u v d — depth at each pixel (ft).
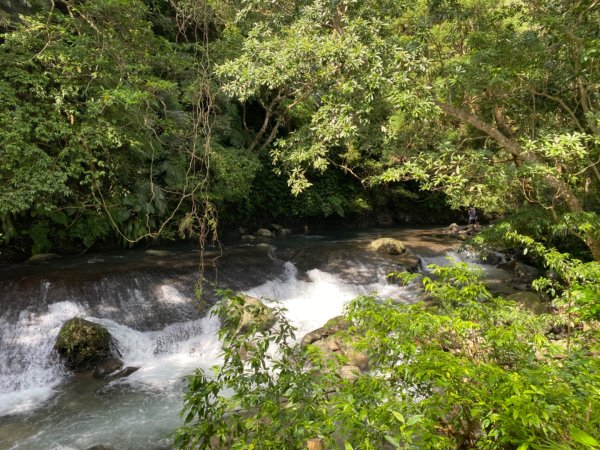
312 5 21.81
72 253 33.24
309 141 24.00
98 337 20.10
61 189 26.78
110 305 23.43
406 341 7.22
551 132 22.07
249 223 48.85
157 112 35.35
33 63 26.71
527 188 25.91
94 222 33.14
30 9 30.91
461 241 44.80
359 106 19.69
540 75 23.15
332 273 32.30
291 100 48.49
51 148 28.76
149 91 30.58
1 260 29.63
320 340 20.94
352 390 6.18
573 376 6.43
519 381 5.91
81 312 22.41
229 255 33.09
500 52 21.81
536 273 32.01
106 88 28.78
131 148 32.24
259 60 21.45
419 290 30.19
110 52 27.99
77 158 28.02
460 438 7.52
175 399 17.51
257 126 51.44
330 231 54.24
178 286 26.35
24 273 25.80
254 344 19.67
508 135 26.50
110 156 31.27
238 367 7.27
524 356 8.10
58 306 22.29
